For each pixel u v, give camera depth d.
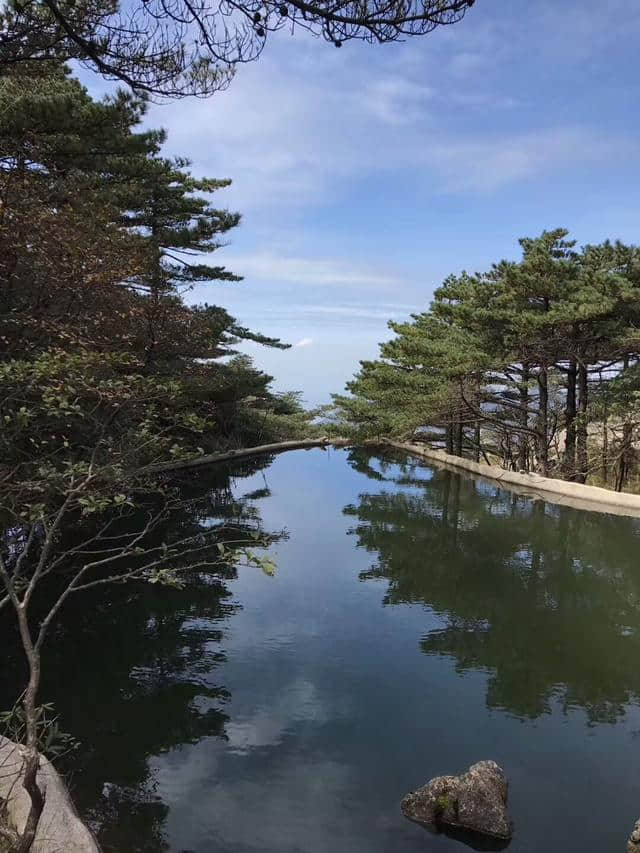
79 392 4.30
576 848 3.78
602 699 5.86
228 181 18.81
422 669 6.46
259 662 6.57
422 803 4.11
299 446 32.84
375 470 24.69
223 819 4.04
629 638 7.48
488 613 8.32
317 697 5.76
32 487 3.54
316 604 8.56
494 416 21.78
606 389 17.25
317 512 15.66
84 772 4.54
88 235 8.90
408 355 21.38
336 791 4.32
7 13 6.29
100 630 7.35
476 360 17.41
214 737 5.03
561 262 15.66
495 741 5.04
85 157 10.87
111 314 9.91
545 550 11.97
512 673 6.41
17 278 8.16
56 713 5.39
